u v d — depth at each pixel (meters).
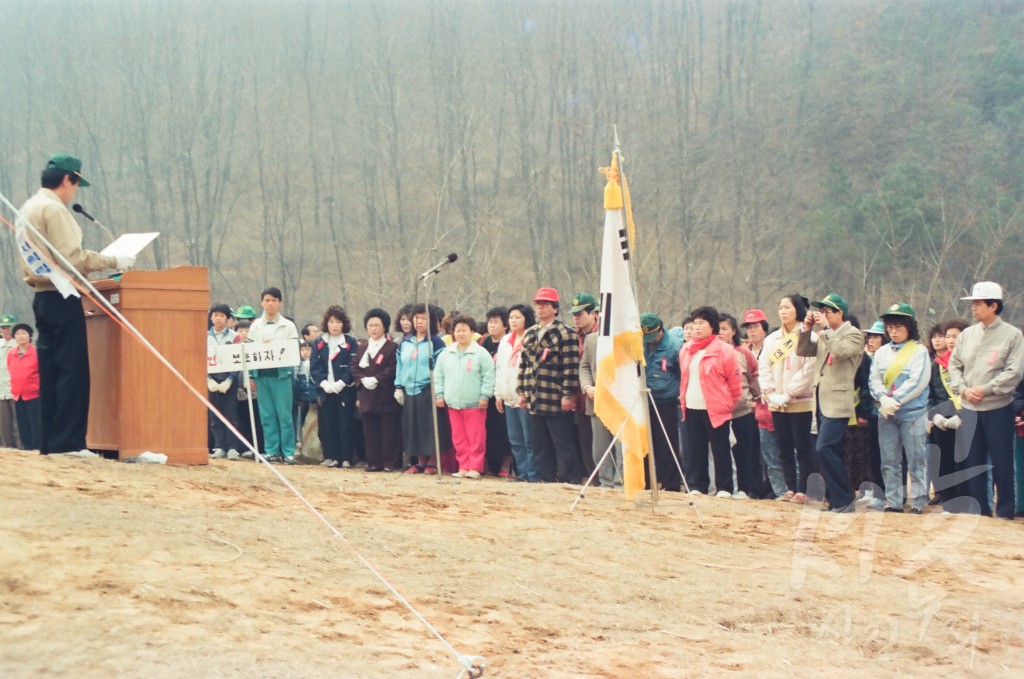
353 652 4.77
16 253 34.22
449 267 34.66
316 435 14.64
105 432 9.12
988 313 10.64
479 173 36.88
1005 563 7.77
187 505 7.12
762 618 6.43
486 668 4.87
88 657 4.23
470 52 36.94
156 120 36.47
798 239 34.81
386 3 37.53
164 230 36.09
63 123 35.72
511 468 13.55
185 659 4.34
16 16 36.06
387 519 7.92
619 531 8.47
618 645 5.59
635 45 36.69
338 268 35.56
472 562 6.94
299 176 37.56
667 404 11.98
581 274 34.59
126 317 8.88
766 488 11.88
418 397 13.31
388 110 37.03
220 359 12.95
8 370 14.95
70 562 5.30
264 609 5.13
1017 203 33.53
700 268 34.72
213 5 37.06
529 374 12.10
